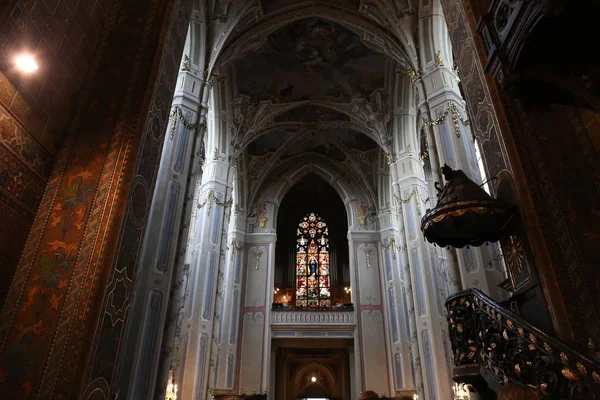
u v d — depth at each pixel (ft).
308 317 66.95
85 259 16.74
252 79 58.08
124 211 17.98
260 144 71.26
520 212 16.93
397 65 54.60
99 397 15.52
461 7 23.45
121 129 19.76
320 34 52.65
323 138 71.97
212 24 41.01
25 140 17.21
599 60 15.66
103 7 23.31
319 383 81.66
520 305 17.12
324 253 83.30
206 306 48.91
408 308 49.78
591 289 14.44
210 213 52.44
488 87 19.40
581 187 16.38
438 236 20.83
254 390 59.98
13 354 14.96
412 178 53.62
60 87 19.53
